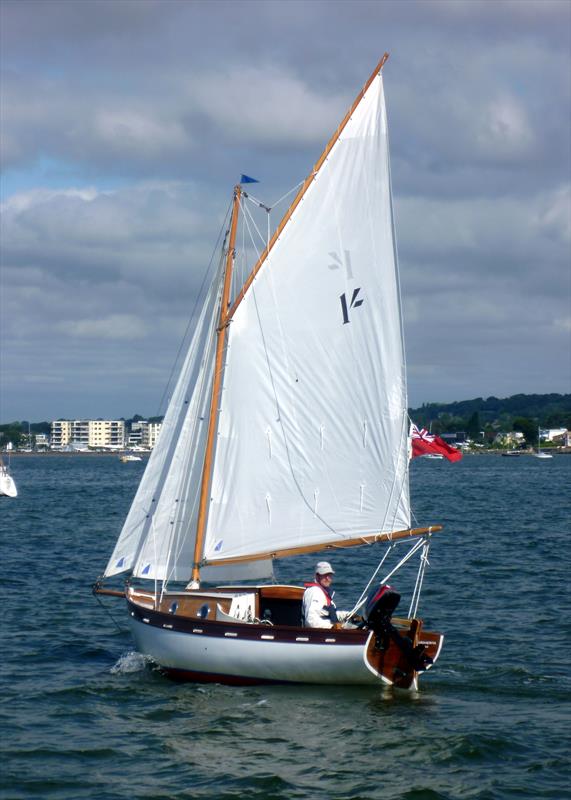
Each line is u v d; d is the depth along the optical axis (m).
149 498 33.38
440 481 184.50
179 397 33.31
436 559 61.09
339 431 32.66
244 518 32.53
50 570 55.81
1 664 32.91
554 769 23.22
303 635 28.73
